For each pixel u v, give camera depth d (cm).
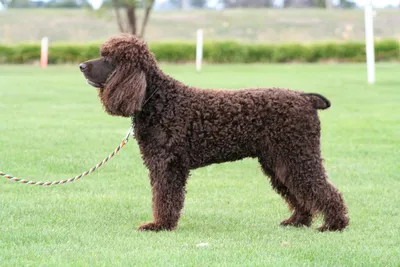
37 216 826
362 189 1020
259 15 6450
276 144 754
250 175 1129
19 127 1580
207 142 750
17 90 2581
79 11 6444
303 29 5981
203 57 4600
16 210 854
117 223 811
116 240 722
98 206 893
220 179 1095
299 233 769
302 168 754
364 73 3516
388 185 1051
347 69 3847
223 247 701
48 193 969
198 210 889
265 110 750
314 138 759
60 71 3791
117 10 4622
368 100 2267
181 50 4578
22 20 6066
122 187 1024
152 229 772
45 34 5812
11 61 4559
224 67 4116
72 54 4534
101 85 751
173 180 761
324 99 765
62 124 1656
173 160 754
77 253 667
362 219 843
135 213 862
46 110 1967
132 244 706
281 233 770
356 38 5700
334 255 673
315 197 757
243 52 4628
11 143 1353
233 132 748
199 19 6341
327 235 756
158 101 752
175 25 6138
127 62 740
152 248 691
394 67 3981
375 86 2773
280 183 807
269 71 3709
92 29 5938
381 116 1858
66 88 2702
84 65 750
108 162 1201
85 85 2841
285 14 6488
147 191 1001
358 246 712
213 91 764
